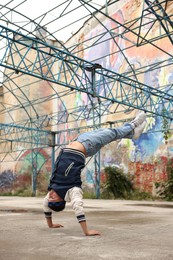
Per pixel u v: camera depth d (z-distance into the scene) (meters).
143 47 20.03
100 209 9.27
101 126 21.06
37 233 4.05
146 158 18.73
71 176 3.90
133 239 3.57
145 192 18.39
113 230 4.34
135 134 4.52
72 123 26.31
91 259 2.60
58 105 29.08
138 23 20.41
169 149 17.45
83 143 4.03
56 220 5.79
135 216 6.81
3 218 6.25
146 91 15.67
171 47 18.16
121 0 22.14
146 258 2.63
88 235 3.80
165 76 18.33
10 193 28.47
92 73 13.81
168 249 3.01
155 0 10.53
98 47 24.11
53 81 12.53
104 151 21.77
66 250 2.96
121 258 2.63
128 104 15.28
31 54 28.61
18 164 29.53
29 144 29.08
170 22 10.70
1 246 3.18
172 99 16.47
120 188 19.20
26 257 2.69
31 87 30.02
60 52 12.67
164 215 7.10
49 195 4.10
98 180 19.28
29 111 29.81
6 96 31.95
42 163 28.22
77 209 3.81
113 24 22.73
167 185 16.80
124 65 21.41
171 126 17.53
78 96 25.98
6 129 31.02
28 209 9.17
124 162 20.14
